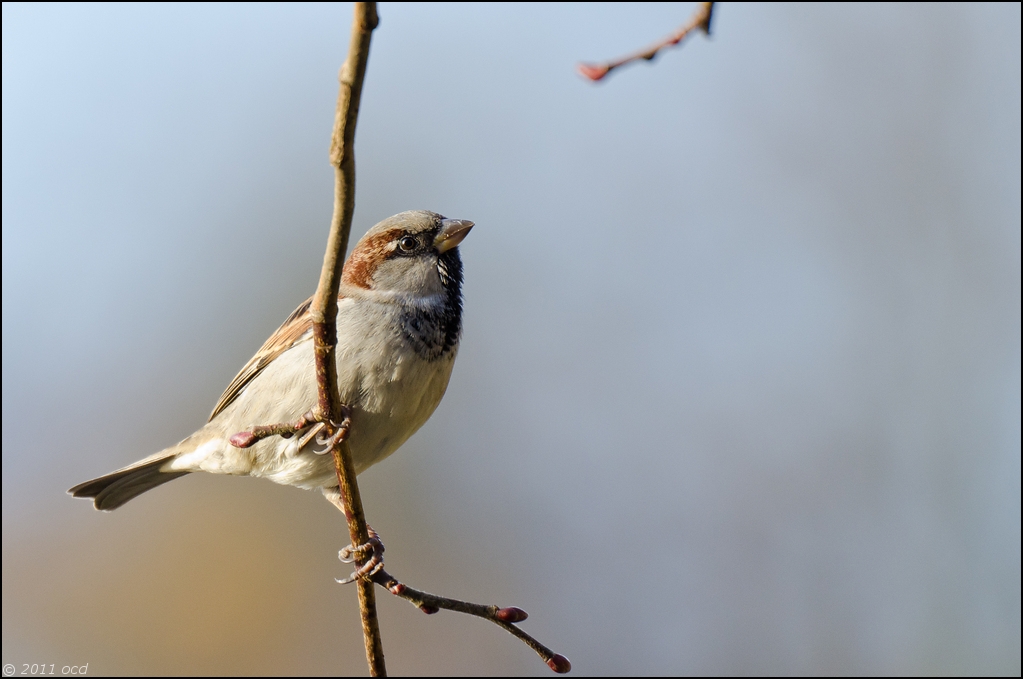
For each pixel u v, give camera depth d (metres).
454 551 14.92
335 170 5.50
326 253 5.97
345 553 7.21
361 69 5.15
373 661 7.26
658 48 5.42
